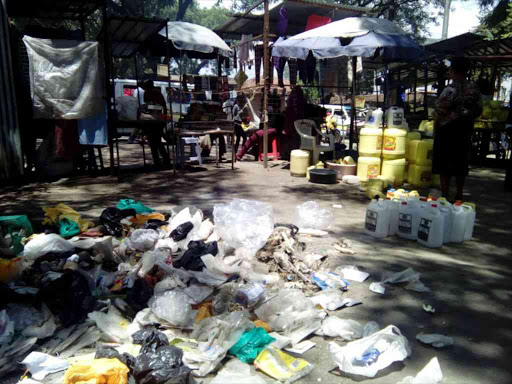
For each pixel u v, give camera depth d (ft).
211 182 25.53
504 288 11.55
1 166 24.44
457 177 19.65
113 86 26.35
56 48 24.44
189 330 9.22
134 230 14.57
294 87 33.60
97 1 25.05
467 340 9.03
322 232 15.92
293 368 7.93
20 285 10.59
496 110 36.37
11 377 7.75
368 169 24.93
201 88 42.52
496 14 68.28
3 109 24.18
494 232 16.60
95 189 23.38
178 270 11.04
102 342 8.77
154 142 31.35
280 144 35.63
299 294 10.45
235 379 7.27
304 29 41.19
